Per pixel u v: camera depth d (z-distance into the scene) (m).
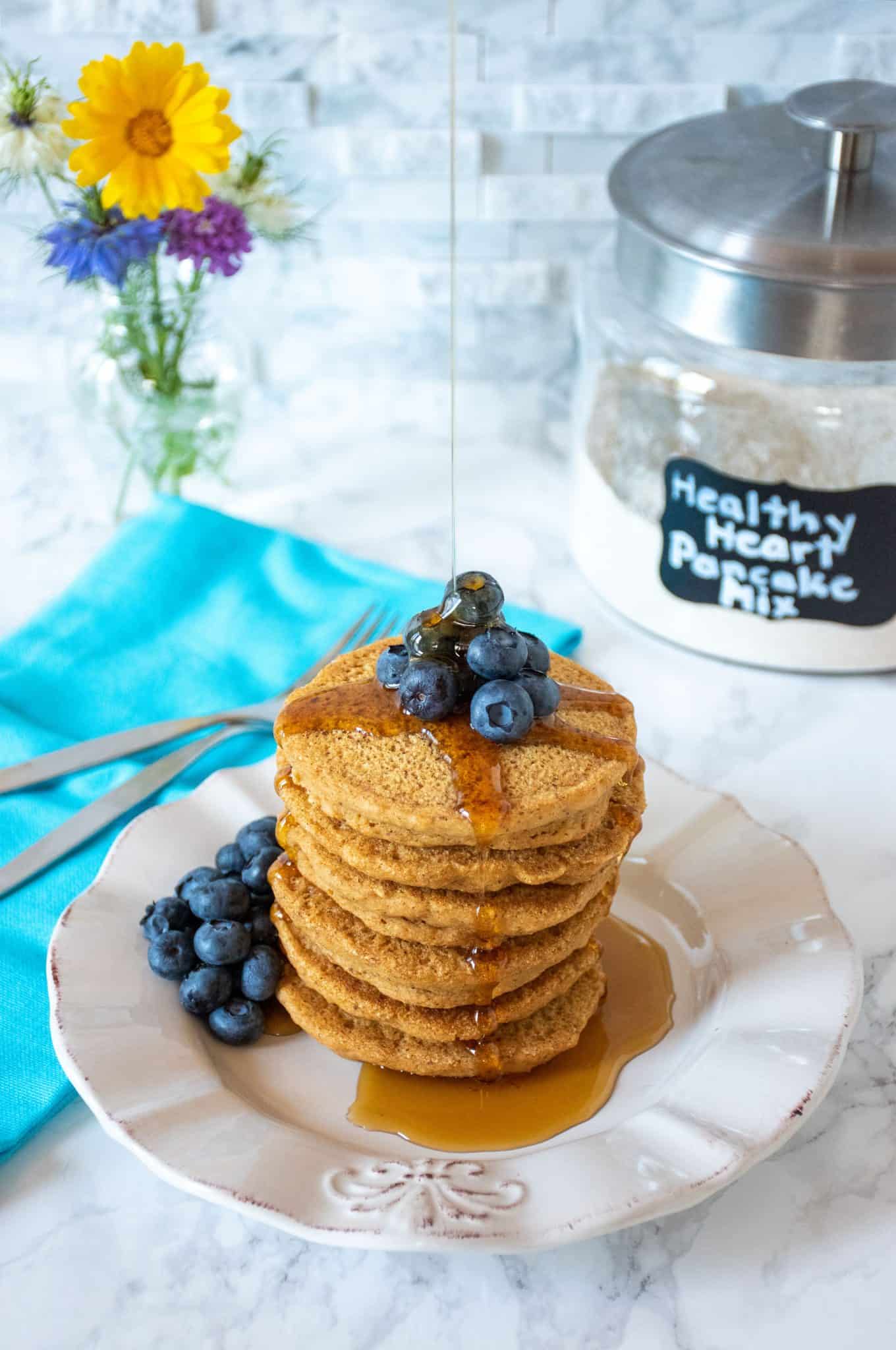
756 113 0.77
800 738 0.74
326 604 0.79
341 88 0.86
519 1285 0.55
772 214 0.69
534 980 0.60
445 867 0.56
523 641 0.57
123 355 0.80
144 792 0.69
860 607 0.74
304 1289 0.55
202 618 0.79
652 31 0.84
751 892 0.63
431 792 0.57
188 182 0.74
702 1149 0.54
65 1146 0.58
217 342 0.82
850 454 0.72
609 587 0.79
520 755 0.58
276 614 0.79
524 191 0.88
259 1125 0.56
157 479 0.85
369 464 0.91
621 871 0.65
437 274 0.91
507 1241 0.52
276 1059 0.60
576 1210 0.53
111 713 0.75
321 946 0.59
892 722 0.75
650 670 0.77
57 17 0.84
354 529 0.86
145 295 0.80
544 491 0.89
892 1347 0.53
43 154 0.75
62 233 0.76
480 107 0.86
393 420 0.93
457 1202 0.53
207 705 0.75
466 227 0.89
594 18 0.83
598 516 0.78
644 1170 0.54
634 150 0.76
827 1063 0.56
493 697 0.56
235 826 0.66
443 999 0.58
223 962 0.60
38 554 0.84
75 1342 0.54
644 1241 0.56
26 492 0.88
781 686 0.77
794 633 0.75
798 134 0.75
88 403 0.82
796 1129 0.55
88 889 0.62
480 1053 0.59
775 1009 0.59
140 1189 0.57
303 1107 0.58
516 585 0.82
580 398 0.81
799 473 0.72
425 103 0.86
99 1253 0.55
